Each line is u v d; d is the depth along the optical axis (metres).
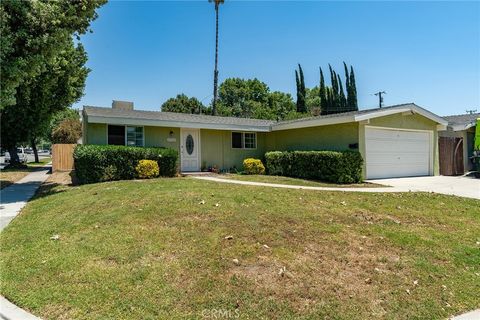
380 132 13.30
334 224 5.74
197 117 16.55
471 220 6.71
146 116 14.27
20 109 19.17
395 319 3.08
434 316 3.17
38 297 3.32
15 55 9.41
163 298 3.27
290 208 6.57
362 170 12.30
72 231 5.30
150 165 12.43
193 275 3.72
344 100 37.50
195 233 4.97
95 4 10.80
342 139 13.34
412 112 13.93
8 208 7.98
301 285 3.58
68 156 19.42
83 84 22.06
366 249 4.71
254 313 3.06
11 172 18.84
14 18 9.15
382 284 3.72
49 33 9.74
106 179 11.71
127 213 6.01
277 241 4.77
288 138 16.33
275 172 14.72
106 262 4.06
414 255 4.60
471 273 4.16
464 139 16.12
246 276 3.72
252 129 16.19
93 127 13.20
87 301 3.22
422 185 11.25
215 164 16.38
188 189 8.26
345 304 3.27
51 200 8.27
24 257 4.39
